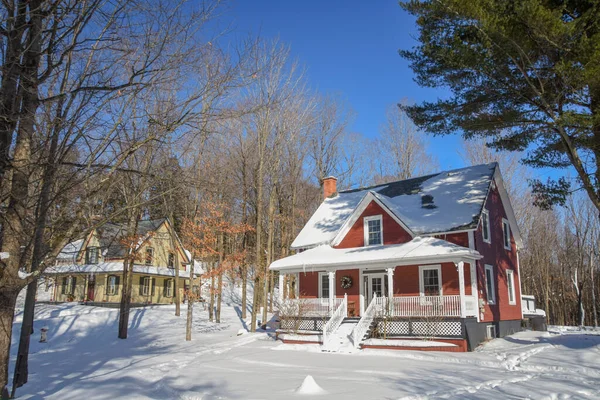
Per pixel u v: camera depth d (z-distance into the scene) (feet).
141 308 106.11
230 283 147.54
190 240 83.41
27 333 40.37
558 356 52.34
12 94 26.32
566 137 52.21
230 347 70.74
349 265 74.18
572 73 47.16
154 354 61.52
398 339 67.46
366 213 82.28
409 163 160.04
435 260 67.62
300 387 34.17
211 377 41.96
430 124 62.64
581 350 53.98
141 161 34.14
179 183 31.53
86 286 125.18
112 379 41.98
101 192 30.71
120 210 29.60
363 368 47.34
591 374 43.50
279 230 134.21
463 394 33.83
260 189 95.50
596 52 44.78
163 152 31.63
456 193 82.07
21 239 27.43
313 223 95.96
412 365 49.65
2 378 26.16
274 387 36.22
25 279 26.84
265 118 93.25
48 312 92.84
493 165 86.38
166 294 132.87
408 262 69.92
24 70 26.66
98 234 42.65
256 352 64.03
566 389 35.96
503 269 83.97
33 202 31.48
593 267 157.48
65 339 77.20
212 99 28.78
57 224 29.76
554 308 161.99
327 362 52.90
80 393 35.37
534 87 51.62
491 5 48.83
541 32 47.37
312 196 140.56
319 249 84.12
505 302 82.02
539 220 167.02
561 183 58.03
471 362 52.29
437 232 73.10
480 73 54.49
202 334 86.89
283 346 69.62
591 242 151.74
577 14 52.70
